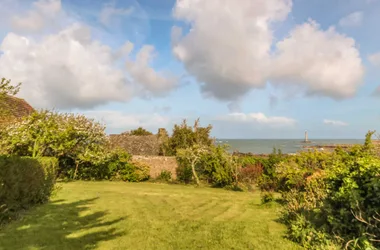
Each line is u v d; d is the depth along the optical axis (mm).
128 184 19672
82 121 21031
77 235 6891
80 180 20859
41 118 18625
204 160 19766
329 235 6121
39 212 9172
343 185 6262
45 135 17828
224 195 14711
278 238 6918
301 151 15031
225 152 19406
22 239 6453
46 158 12531
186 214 9781
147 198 13266
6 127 17516
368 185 5527
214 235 7113
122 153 22281
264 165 18859
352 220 5680
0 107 15914
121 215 9250
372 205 5496
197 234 7176
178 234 7156
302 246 6336
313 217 7004
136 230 7434
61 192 13875
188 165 20828
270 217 9352
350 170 6402
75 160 20766
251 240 6738
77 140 20547
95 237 6785
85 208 10172
